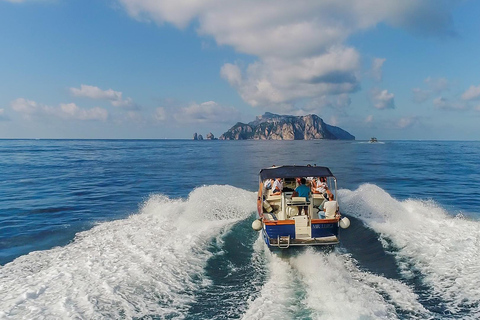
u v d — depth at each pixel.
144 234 9.12
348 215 11.03
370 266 7.06
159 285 6.14
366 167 29.97
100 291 5.81
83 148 78.06
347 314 4.96
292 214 8.65
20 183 21.03
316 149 70.31
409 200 13.34
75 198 16.08
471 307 5.29
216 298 5.75
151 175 24.98
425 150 65.12
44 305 5.33
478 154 50.44
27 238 9.48
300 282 6.20
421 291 5.86
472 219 10.99
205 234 9.11
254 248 8.38
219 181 21.62
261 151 62.12
